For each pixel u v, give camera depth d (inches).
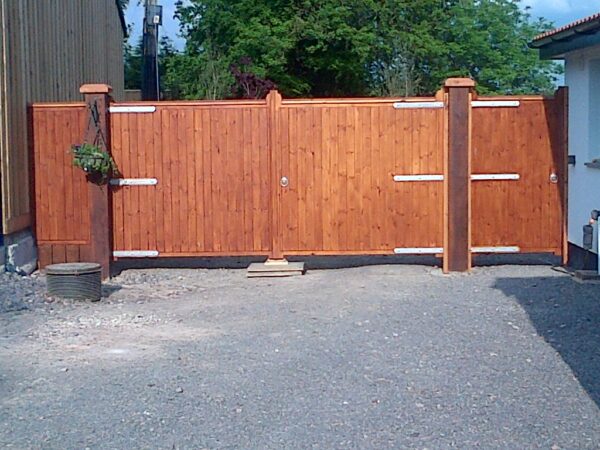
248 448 220.5
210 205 502.6
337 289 449.1
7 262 465.1
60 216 505.4
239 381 278.4
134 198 502.6
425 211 499.5
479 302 404.2
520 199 502.6
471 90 494.6
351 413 245.6
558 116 502.0
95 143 493.4
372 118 497.7
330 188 500.7
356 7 1257.4
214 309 402.0
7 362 305.0
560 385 269.6
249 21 1262.3
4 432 235.0
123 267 534.9
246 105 499.2
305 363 299.3
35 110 500.7
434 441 223.5
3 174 458.9
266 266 500.1
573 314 371.9
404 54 1269.7
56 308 401.7
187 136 500.7
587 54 480.4
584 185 485.4
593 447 218.2
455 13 1353.3
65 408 253.9
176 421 241.1
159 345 329.4
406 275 490.6
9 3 470.6
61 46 600.7
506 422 236.8
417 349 316.5
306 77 1259.8
